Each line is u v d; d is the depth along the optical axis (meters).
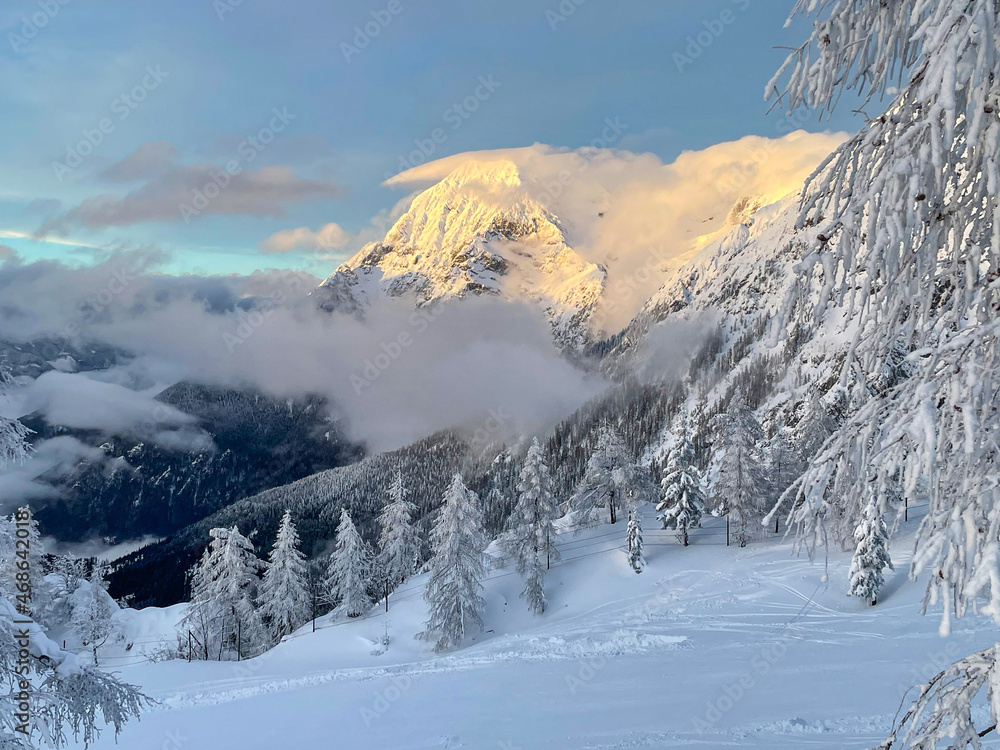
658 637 29.83
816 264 3.42
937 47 3.05
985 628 20.95
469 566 45.66
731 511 49.72
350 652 46.50
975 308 3.38
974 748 3.04
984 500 3.08
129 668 39.03
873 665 20.52
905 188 3.31
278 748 20.61
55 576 67.75
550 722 19.22
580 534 59.31
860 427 3.45
